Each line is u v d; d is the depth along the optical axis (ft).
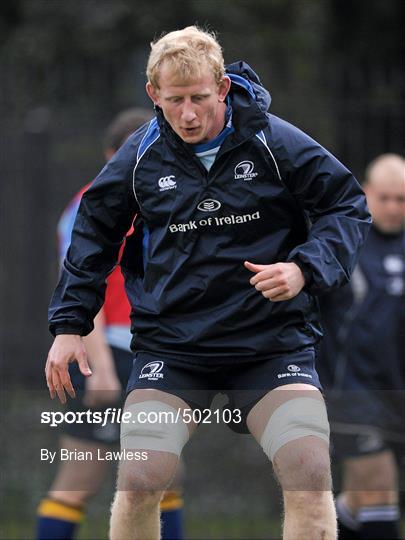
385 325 72.38
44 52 140.67
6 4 146.00
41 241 116.16
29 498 96.73
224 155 46.85
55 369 48.75
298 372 47.62
